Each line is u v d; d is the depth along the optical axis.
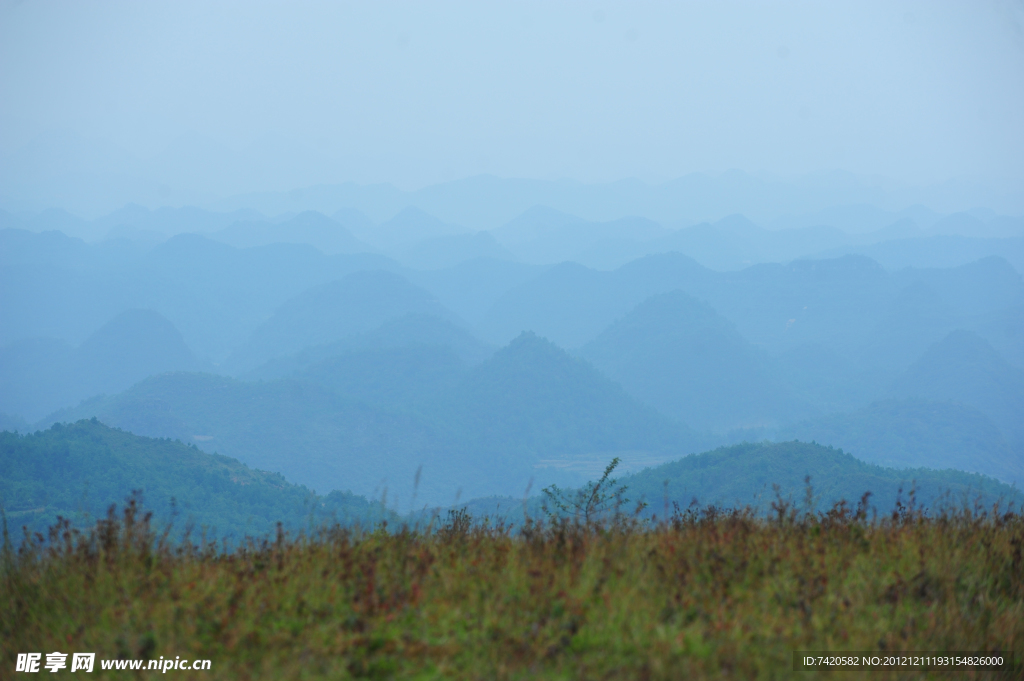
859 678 4.84
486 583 6.07
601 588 5.80
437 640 5.21
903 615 5.75
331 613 5.69
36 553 6.86
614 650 5.00
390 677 4.80
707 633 5.16
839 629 5.43
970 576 6.45
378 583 6.02
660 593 5.85
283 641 5.28
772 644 5.12
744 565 6.48
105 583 6.18
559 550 6.78
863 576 6.38
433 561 6.85
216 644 5.25
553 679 4.72
